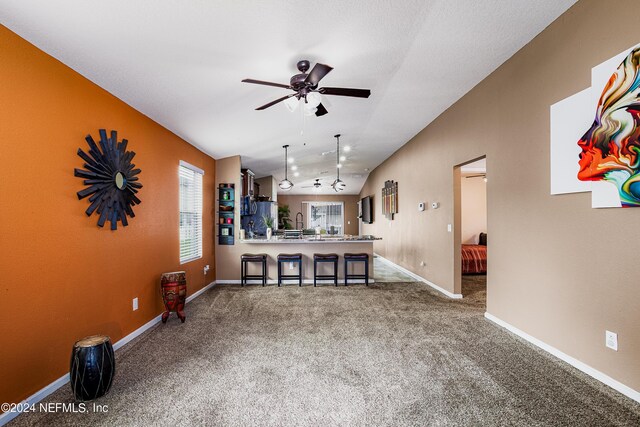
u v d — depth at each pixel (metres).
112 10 1.91
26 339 2.03
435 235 5.18
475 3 2.27
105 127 2.81
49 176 2.21
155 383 2.29
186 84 2.98
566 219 2.51
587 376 2.31
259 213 7.71
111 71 2.56
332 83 3.54
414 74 3.41
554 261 2.64
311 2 2.08
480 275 6.32
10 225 1.93
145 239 3.44
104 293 2.76
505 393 2.12
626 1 2.01
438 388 2.20
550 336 2.70
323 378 2.35
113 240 2.89
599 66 2.19
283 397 2.11
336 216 12.97
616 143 2.07
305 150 6.63
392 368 2.49
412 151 6.16
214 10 2.04
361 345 2.95
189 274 4.68
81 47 2.21
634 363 2.00
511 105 3.16
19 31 1.96
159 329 3.41
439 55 3.03
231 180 5.96
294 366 2.54
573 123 2.41
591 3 2.25
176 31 2.20
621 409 1.92
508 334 3.15
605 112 2.15
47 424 1.84
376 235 9.47
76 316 2.45
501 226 3.35
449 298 4.62
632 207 1.99
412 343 2.97
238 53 2.59
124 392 2.18
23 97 2.02
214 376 2.39
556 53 2.57
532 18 2.53
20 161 2.00
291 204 12.85
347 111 4.49
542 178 2.76
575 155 2.40
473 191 7.81
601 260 2.21
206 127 4.19
